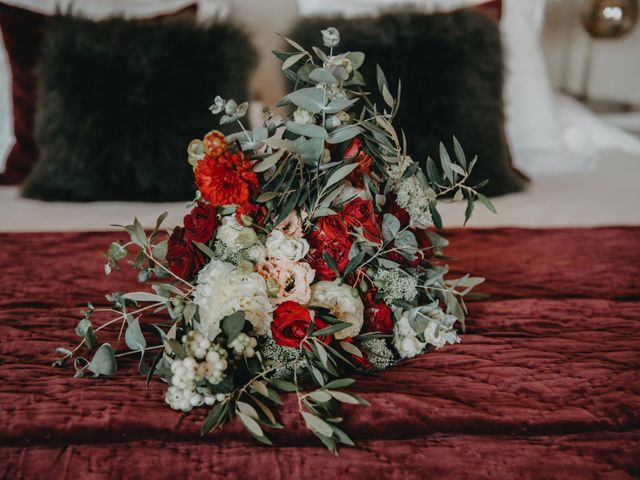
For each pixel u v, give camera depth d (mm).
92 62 1579
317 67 812
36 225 1449
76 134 1571
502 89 1719
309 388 742
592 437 656
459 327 937
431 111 1618
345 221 772
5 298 1037
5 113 1823
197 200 813
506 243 1333
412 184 841
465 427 660
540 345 859
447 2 1949
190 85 1597
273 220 773
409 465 614
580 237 1364
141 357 797
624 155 2121
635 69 2822
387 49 1649
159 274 832
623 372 770
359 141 824
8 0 1854
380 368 799
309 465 614
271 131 833
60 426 653
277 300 739
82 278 1129
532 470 608
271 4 2156
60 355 841
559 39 2797
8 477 605
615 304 1010
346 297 753
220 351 675
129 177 1578
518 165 1933
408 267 828
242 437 655
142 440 651
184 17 1671
